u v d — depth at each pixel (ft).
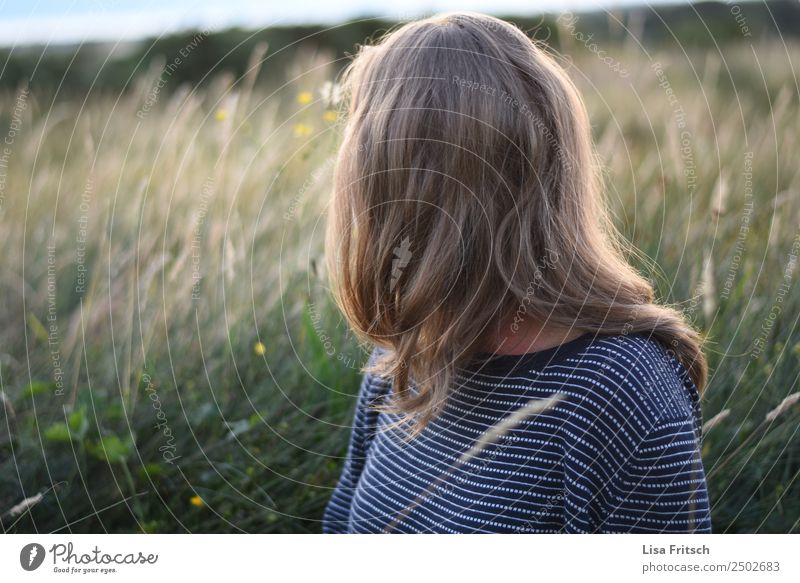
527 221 2.75
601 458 2.78
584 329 2.84
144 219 6.87
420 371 3.06
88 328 6.07
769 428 5.30
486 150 2.69
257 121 7.77
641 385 2.74
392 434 3.59
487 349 3.06
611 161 6.91
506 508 2.97
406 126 2.73
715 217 5.49
